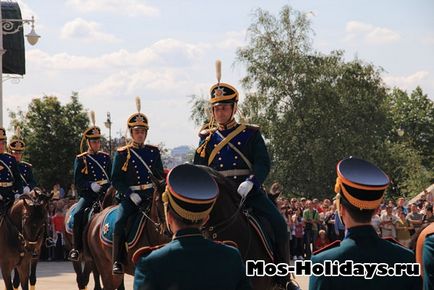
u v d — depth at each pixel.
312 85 48.59
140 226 11.09
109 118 38.44
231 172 9.65
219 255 5.66
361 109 49.75
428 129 100.00
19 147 18.69
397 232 24.08
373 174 5.62
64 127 47.31
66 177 47.31
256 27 49.44
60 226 27.02
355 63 50.31
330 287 5.54
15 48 36.91
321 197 48.53
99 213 13.45
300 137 48.88
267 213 9.48
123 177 11.88
